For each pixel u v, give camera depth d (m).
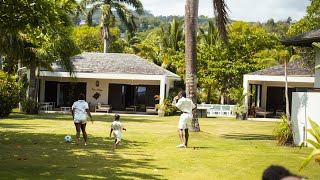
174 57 43.88
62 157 11.52
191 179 9.12
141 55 55.25
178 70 45.38
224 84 40.97
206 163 11.12
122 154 12.38
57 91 39.31
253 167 10.64
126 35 75.19
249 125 25.55
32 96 31.92
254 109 34.44
